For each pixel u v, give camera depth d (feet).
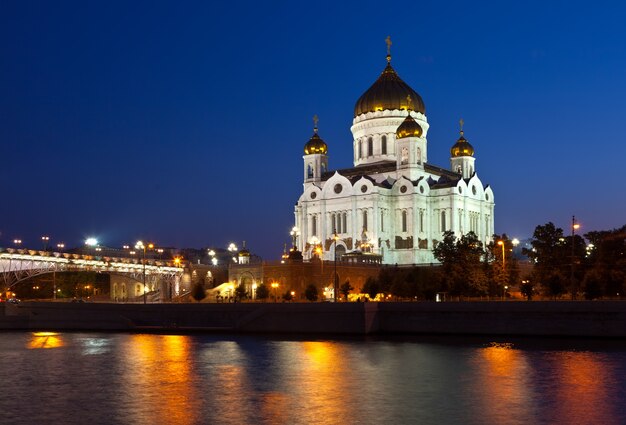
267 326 379.76
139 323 416.67
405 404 190.90
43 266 524.52
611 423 169.17
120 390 216.95
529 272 533.55
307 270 518.78
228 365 262.47
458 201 630.33
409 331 356.38
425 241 623.36
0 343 349.61
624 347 294.66
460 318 345.92
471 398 197.57
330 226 642.63
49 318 437.58
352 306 358.84
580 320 323.37
